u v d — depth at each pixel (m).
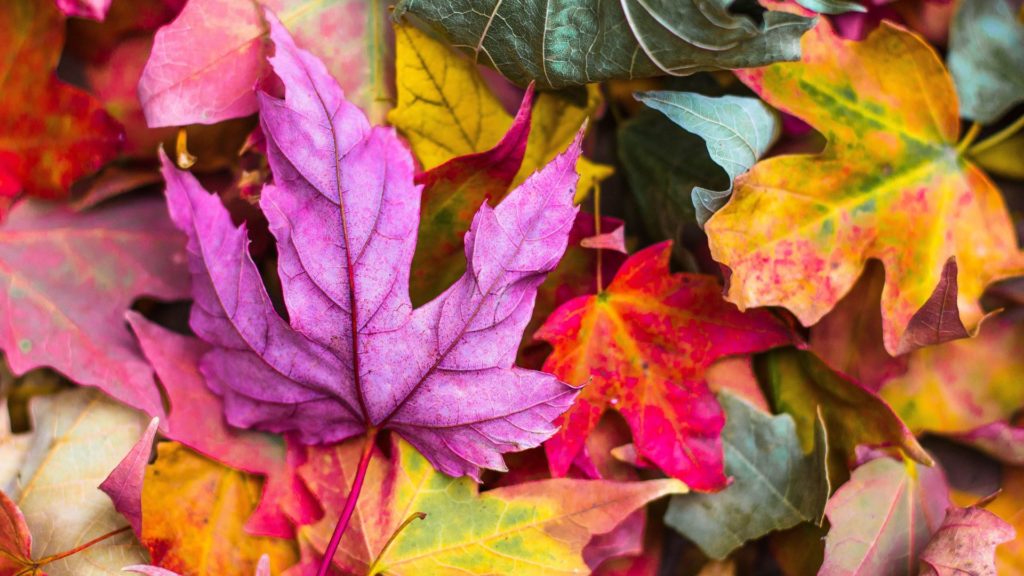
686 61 0.36
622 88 0.40
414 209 0.35
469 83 0.37
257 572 0.34
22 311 0.37
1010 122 0.41
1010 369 0.40
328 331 0.35
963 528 0.37
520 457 0.38
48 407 0.38
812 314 0.38
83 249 0.38
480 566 0.36
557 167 0.34
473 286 0.35
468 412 0.35
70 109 0.37
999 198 0.40
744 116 0.37
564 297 0.38
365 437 0.37
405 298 0.35
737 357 0.39
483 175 0.36
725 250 0.36
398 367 0.35
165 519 0.37
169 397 0.37
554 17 0.36
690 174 0.39
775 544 0.40
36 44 0.37
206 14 0.36
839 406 0.39
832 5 0.35
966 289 0.39
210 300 0.36
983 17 0.40
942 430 0.40
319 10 0.37
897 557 0.39
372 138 0.35
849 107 0.38
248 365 0.36
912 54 0.38
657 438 0.38
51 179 0.37
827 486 0.37
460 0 0.35
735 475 0.38
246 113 0.37
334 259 0.35
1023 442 0.40
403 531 0.36
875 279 0.40
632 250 0.40
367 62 0.37
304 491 0.37
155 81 0.36
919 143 0.39
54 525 0.37
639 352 0.38
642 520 0.38
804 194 0.38
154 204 0.38
